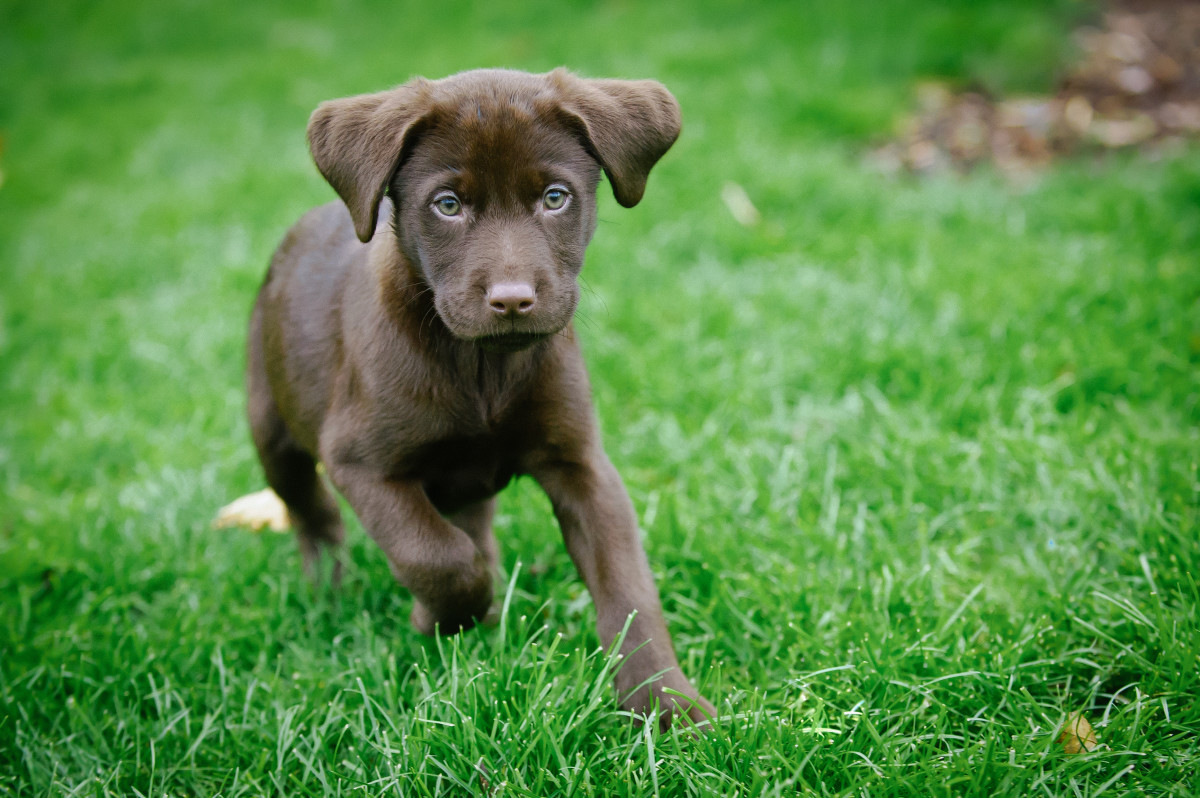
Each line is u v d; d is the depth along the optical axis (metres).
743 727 1.23
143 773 1.27
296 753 1.26
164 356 1.90
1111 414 1.57
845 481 1.51
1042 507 1.44
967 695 1.27
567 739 1.24
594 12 3.98
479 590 1.28
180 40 4.57
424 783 1.21
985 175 2.44
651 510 1.46
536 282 1.23
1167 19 3.29
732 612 1.35
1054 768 1.21
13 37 4.82
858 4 3.53
